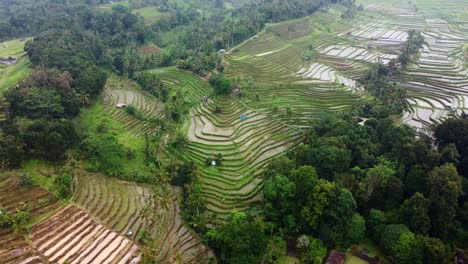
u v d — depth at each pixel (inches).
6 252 1571.1
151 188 2235.5
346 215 1829.5
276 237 1888.5
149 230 1876.2
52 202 1898.4
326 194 1854.1
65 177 2033.7
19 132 2268.7
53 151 2246.6
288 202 1979.6
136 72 4015.8
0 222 1663.4
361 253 1828.2
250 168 2447.1
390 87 3462.1
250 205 2159.2
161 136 2827.3
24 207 1793.8
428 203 1804.9
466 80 3725.4
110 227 1827.0
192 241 1893.5
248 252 1674.5
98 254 1651.1
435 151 2086.6
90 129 2785.4
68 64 3385.8
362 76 3991.1
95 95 3336.6
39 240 1659.7
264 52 4441.4
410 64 4178.2
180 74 3799.2
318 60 4498.0
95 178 2239.2
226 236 1748.3
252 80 3651.6
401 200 1961.1
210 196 2213.3
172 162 2406.5
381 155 2203.5
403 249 1670.8
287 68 4133.9
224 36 4421.8
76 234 1737.2
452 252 1745.8
